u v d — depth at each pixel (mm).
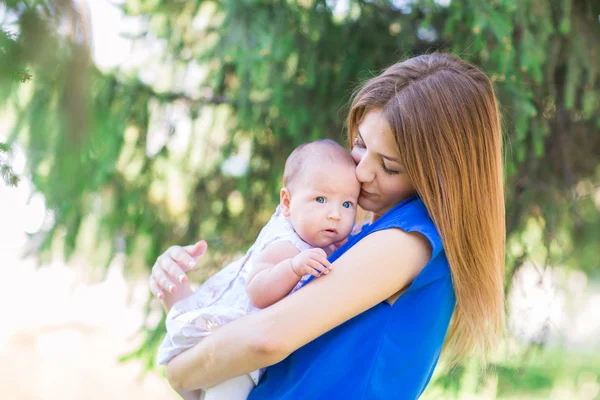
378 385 1321
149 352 3254
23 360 6137
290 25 2760
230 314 1471
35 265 3088
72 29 1599
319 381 1336
